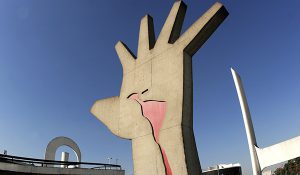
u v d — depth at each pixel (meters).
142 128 12.72
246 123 47.06
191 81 11.95
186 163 10.63
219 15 11.41
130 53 14.95
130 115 13.62
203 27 11.44
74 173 23.81
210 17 11.30
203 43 12.15
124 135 13.62
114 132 14.23
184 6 13.24
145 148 12.29
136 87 13.76
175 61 12.09
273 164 41.72
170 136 11.41
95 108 15.87
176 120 11.33
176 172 10.85
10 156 20.52
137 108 13.29
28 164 21.53
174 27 12.95
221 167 63.97
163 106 12.13
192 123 11.66
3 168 19.50
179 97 11.48
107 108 15.16
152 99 12.66
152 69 13.13
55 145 31.31
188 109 11.54
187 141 11.09
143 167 12.15
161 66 12.70
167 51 12.61
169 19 13.21
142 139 12.58
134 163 12.65
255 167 43.69
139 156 12.48
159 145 11.80
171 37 12.88
